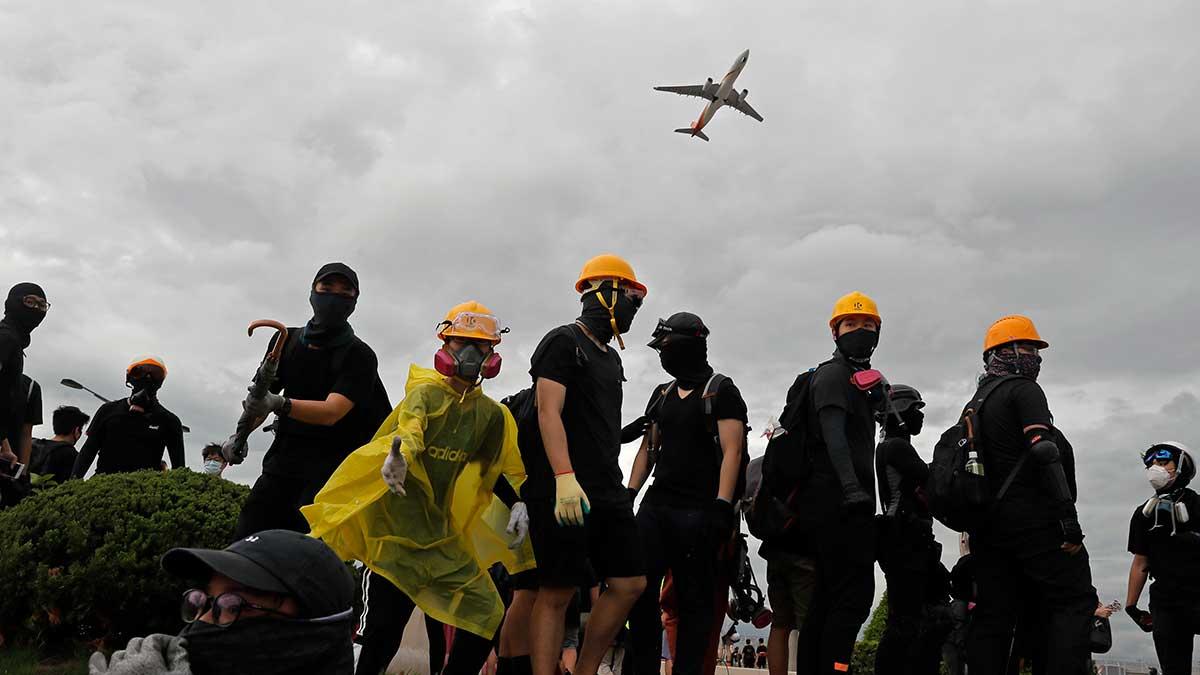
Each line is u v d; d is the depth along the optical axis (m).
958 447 6.96
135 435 9.08
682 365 7.04
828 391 6.71
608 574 5.79
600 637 5.75
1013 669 7.71
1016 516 6.67
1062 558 6.57
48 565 7.36
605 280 6.02
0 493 8.26
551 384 5.68
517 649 6.27
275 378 6.30
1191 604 8.55
